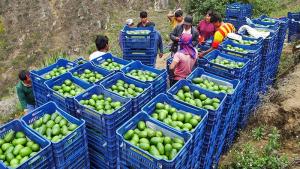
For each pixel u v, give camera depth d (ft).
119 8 209.87
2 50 206.90
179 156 11.35
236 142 20.20
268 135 19.06
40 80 17.20
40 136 12.19
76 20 216.33
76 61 20.65
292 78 23.29
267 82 26.17
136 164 11.85
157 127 13.09
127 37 23.80
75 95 15.33
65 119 13.79
